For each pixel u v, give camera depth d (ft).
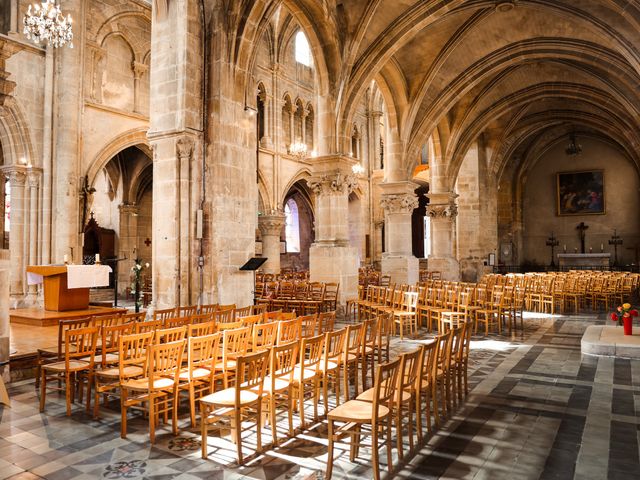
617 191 115.24
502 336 41.73
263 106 97.55
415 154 74.33
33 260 61.72
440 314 41.96
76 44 64.23
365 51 58.18
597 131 114.21
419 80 69.36
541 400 23.65
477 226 96.89
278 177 98.68
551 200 122.83
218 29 39.58
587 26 53.93
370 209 124.47
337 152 56.24
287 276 81.05
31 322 41.06
